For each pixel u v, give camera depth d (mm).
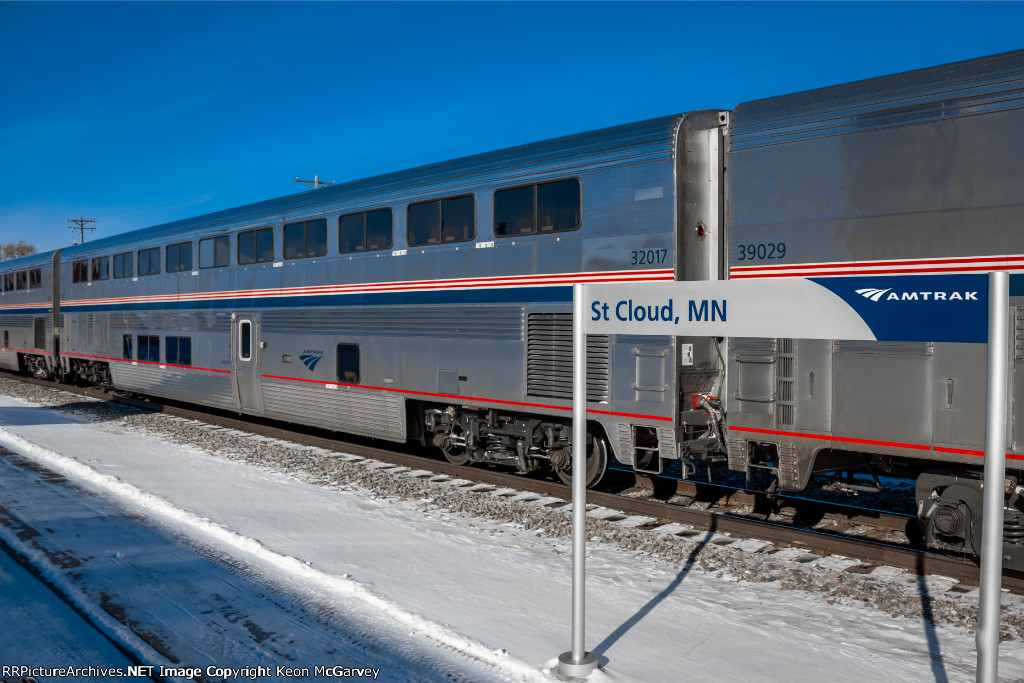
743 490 7863
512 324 8273
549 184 7938
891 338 2998
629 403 7371
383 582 5258
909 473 6707
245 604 4867
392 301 9742
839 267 5902
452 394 8953
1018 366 5082
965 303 2840
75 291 18844
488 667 4023
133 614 4664
